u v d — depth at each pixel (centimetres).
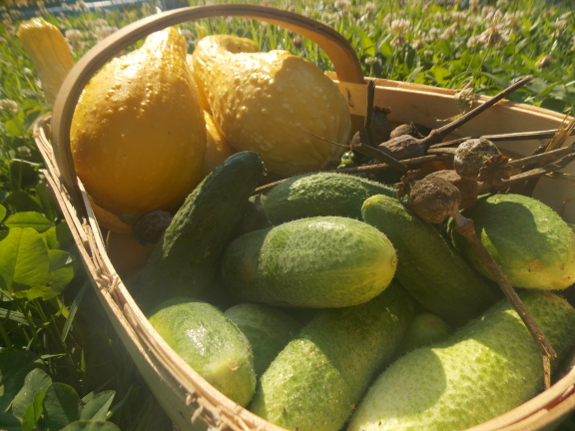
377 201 25
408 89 42
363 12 77
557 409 17
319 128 36
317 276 22
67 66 41
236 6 33
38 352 31
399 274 25
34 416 23
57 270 31
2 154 47
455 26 61
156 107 32
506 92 33
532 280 23
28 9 83
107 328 32
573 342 23
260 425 16
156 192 34
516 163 27
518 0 78
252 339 24
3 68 64
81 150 32
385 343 24
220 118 38
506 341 22
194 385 17
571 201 31
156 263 28
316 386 20
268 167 37
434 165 40
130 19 75
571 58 61
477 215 25
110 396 24
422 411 19
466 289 25
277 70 36
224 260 28
